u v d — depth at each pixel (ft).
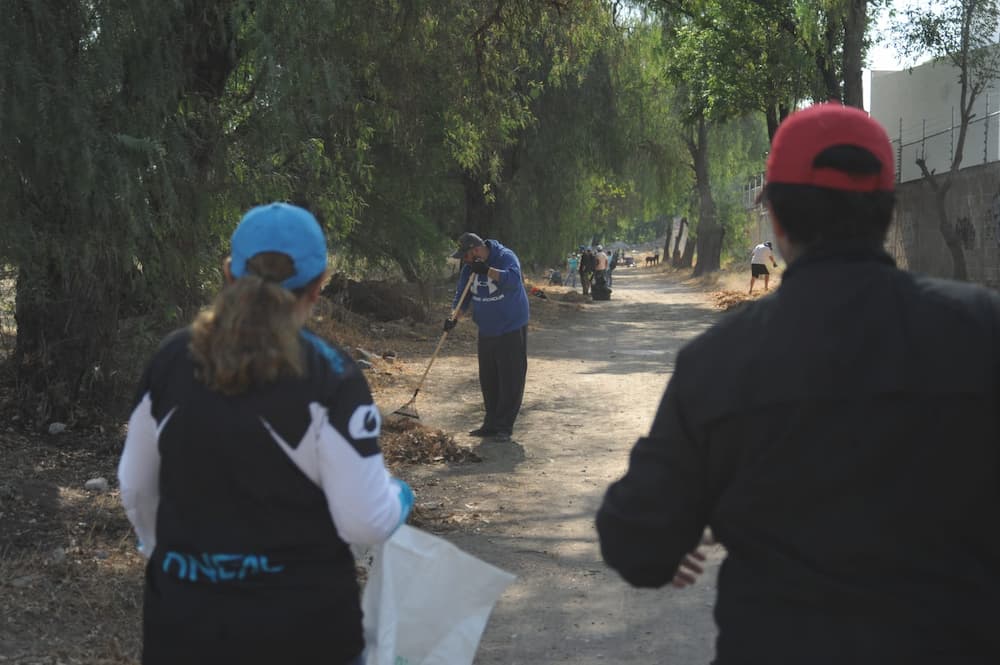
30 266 22.41
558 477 24.06
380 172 53.57
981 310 5.36
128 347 25.76
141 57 22.85
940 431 5.15
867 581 5.09
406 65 39.88
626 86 85.92
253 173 26.13
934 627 5.03
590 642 14.33
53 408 24.38
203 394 6.41
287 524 6.39
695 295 110.42
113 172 21.42
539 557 18.13
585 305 91.66
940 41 63.05
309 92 26.68
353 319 52.08
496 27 41.78
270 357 6.27
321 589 6.47
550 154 82.07
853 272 5.55
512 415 28.32
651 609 15.56
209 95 26.50
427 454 25.67
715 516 5.60
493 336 27.81
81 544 17.26
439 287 65.26
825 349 5.31
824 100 67.51
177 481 6.47
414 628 8.58
